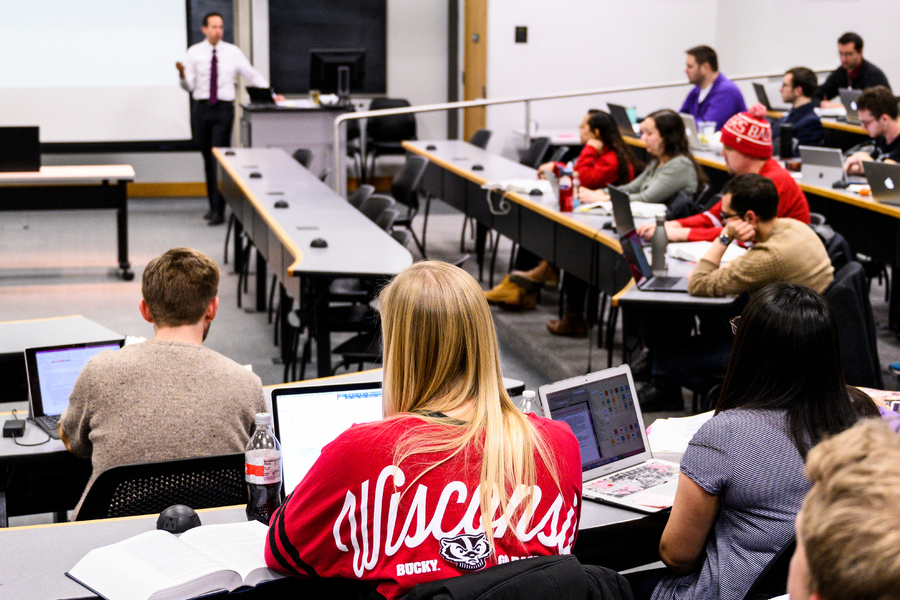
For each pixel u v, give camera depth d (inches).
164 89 355.6
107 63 349.4
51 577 60.0
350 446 50.2
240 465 75.8
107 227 307.7
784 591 63.6
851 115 265.3
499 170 243.4
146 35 350.6
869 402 70.1
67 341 119.8
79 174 236.2
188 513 67.0
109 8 345.7
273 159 265.3
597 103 370.3
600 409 80.5
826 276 122.3
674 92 375.6
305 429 73.8
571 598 46.0
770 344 65.6
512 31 356.8
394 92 385.7
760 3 353.7
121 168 246.7
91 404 78.5
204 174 372.2
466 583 45.5
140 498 73.5
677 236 157.9
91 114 351.6
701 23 371.9
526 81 362.0
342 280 182.2
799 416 64.9
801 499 64.1
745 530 65.3
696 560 68.5
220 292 237.0
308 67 371.6
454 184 255.0
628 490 75.9
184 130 360.2
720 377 129.5
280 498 72.0
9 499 99.7
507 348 196.5
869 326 120.8
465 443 49.9
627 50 367.6
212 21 305.3
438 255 265.4
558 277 222.1
